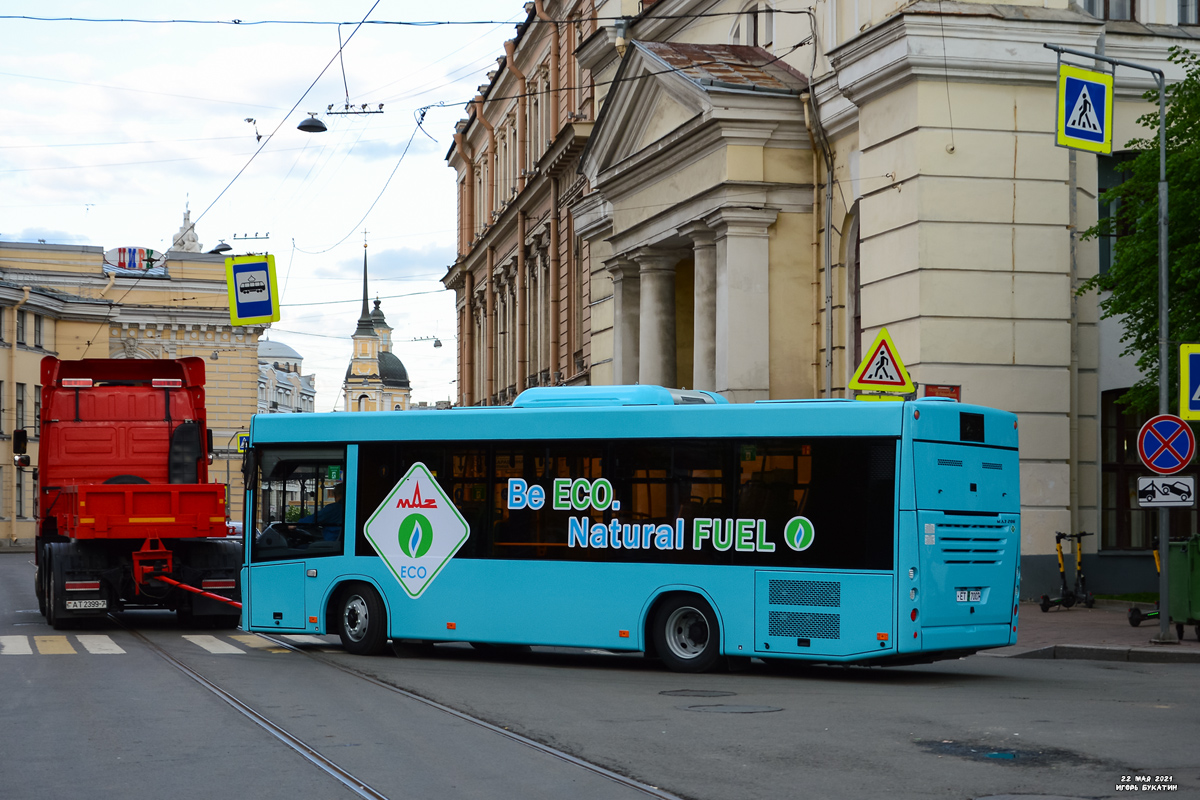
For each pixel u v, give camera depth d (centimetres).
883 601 1280
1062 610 1992
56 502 2111
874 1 2306
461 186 6162
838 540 1307
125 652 1591
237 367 7419
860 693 1209
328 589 1595
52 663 1460
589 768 832
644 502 1414
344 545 1592
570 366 3991
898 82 2122
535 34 4541
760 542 1347
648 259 2945
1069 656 1555
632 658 1603
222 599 1892
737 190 2498
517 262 4831
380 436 1585
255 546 1650
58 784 792
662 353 2936
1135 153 2305
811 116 2483
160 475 2169
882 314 2183
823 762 845
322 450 1619
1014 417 1406
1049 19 2111
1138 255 1873
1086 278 2195
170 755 883
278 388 11719
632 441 1428
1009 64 2100
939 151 2092
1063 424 2127
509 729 988
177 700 1149
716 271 2648
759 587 1343
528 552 1474
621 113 2948
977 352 2091
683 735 956
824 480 1322
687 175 2702
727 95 2492
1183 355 1577
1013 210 2116
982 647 1348
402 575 1550
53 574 1898
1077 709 1078
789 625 1325
